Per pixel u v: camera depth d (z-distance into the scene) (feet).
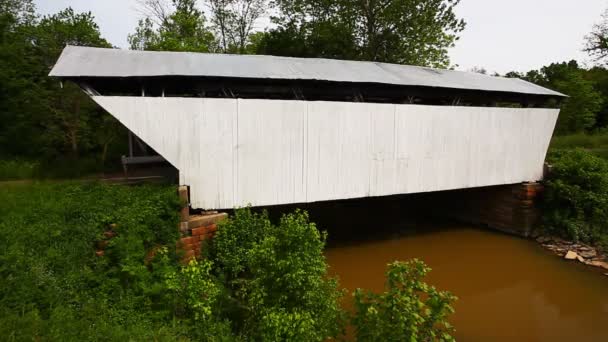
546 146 34.24
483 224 36.94
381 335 10.71
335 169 25.08
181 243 18.72
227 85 24.48
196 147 21.34
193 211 22.02
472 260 28.40
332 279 14.83
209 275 16.94
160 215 18.24
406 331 10.48
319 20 58.65
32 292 12.28
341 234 35.17
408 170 27.78
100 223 16.38
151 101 20.27
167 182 22.39
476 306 21.58
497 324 19.57
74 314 12.23
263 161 22.95
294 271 12.87
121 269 14.73
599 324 19.62
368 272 25.90
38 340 10.30
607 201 29.81
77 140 40.06
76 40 42.16
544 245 31.01
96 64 21.80
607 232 29.76
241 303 16.55
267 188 23.20
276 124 23.07
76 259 14.55
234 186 22.38
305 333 11.95
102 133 40.78
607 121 83.05
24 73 38.91
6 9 50.39
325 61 30.32
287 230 14.20
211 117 21.49
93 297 13.44
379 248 31.01
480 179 31.12
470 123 30.09
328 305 13.14
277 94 29.71
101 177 30.68
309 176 24.31
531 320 20.01
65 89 37.58
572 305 21.72
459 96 31.09
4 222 16.21
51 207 17.51
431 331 10.94
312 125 24.09
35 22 52.80
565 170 32.53
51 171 32.94
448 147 29.30
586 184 31.14
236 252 19.04
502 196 34.76
